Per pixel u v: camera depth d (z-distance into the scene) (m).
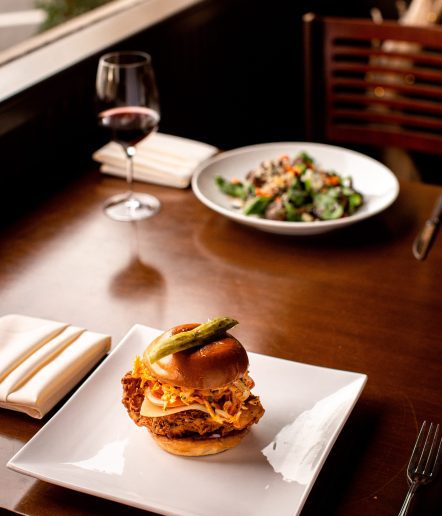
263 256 1.18
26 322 0.99
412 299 1.09
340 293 1.10
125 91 1.20
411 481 0.82
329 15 2.77
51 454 0.83
